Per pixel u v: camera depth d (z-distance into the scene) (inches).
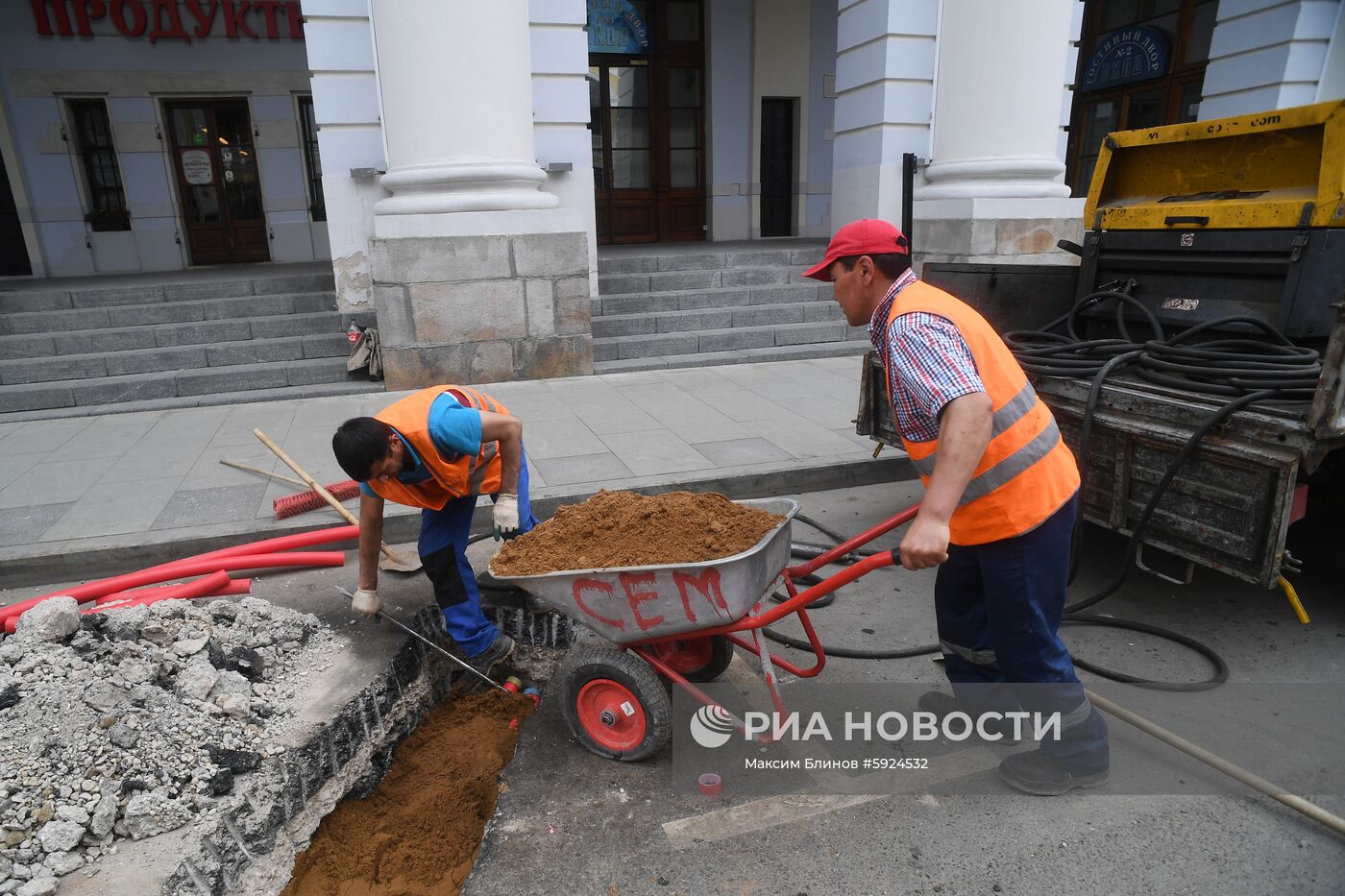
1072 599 151.4
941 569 108.4
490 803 110.3
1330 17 403.9
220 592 146.3
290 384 295.9
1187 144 160.1
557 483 198.5
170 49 468.8
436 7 268.5
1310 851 93.3
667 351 334.6
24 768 94.8
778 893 89.8
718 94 530.9
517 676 140.3
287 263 501.0
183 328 306.3
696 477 201.8
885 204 370.6
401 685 127.3
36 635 111.1
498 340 297.3
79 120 474.3
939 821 99.7
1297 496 114.0
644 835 99.2
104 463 219.5
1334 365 102.7
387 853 104.4
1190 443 118.3
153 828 93.2
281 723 110.3
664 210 547.8
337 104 299.9
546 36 313.4
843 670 131.2
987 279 187.3
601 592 100.1
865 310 96.0
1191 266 157.6
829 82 551.2
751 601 96.7
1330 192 132.9
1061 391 144.0
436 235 281.4
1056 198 349.1
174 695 107.4
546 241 292.2
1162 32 492.7
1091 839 95.8
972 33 337.1
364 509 121.5
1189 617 144.5
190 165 494.6
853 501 203.6
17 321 303.3
